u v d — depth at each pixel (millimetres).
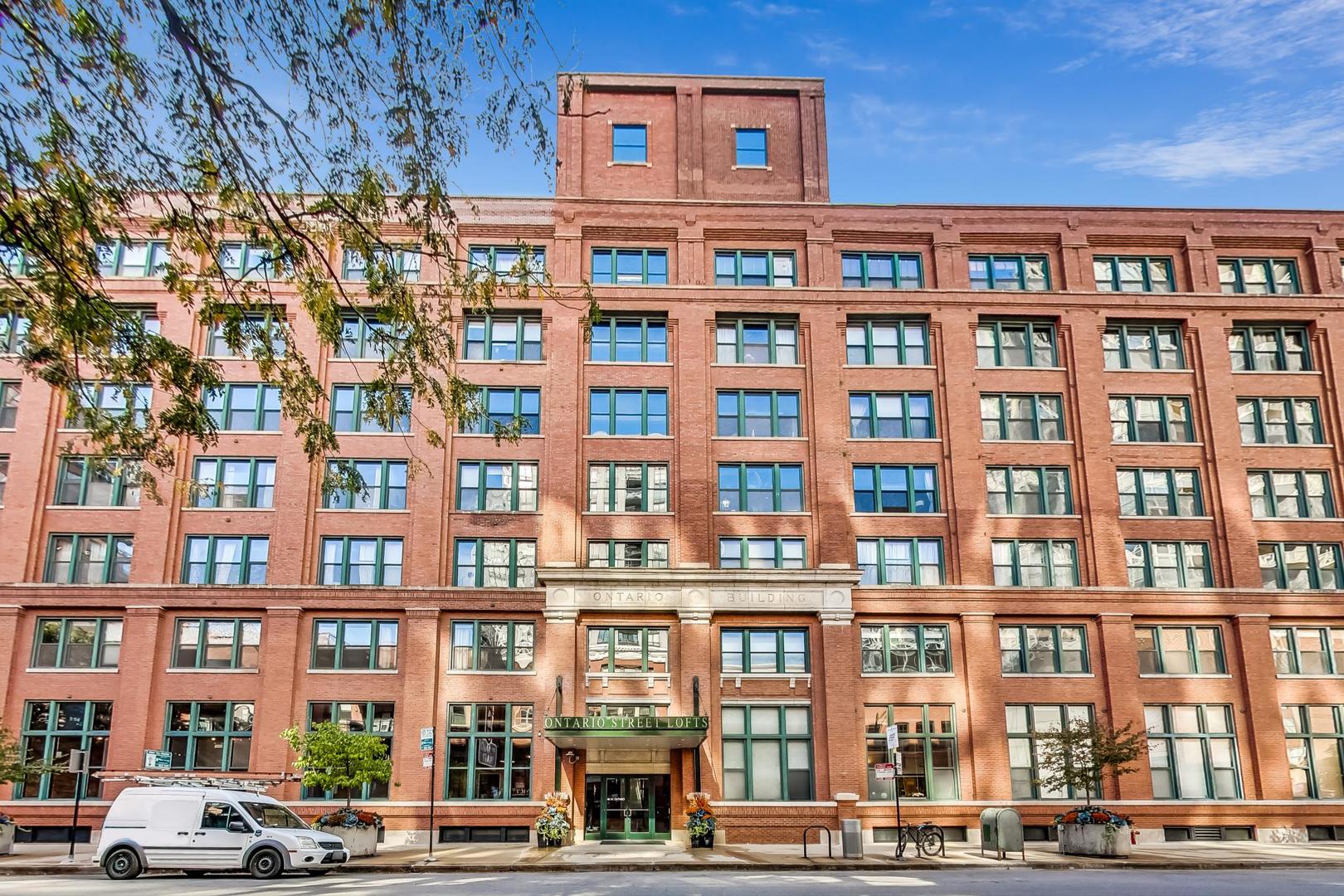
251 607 37719
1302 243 43750
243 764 36750
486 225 41625
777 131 44969
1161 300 42438
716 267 42719
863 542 39844
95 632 37688
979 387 41406
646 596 37438
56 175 16047
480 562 38812
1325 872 27266
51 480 39000
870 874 26453
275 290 40844
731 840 35406
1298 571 40656
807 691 37438
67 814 35562
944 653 38844
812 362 41062
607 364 40750
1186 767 38219
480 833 35969
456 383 20031
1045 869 27953
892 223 42938
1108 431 41094
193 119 16031
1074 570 40062
